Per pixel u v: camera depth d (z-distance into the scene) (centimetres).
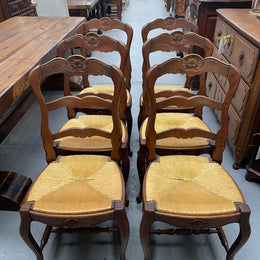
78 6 344
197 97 114
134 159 194
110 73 105
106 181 111
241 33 163
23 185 158
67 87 154
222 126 117
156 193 104
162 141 136
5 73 129
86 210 97
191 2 281
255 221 147
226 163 189
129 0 868
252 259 128
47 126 118
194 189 108
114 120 113
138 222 146
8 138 222
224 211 97
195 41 159
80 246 134
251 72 150
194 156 129
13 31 207
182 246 134
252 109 155
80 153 134
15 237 139
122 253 112
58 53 157
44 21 240
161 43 162
